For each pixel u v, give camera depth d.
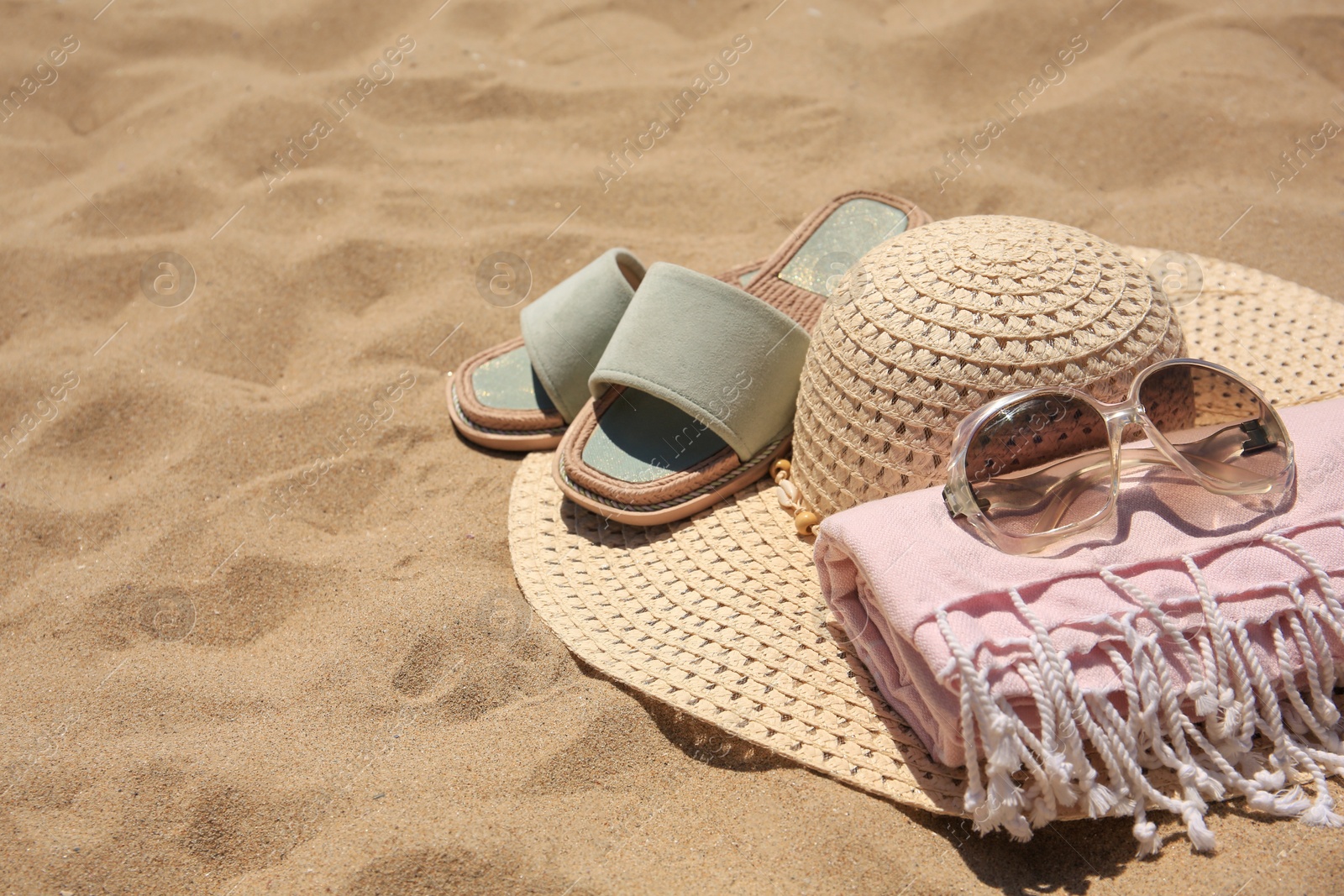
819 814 1.42
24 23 4.30
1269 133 3.25
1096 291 1.60
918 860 1.35
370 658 1.74
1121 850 1.34
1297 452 1.53
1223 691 1.33
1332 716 1.37
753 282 2.34
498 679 1.69
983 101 3.63
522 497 2.08
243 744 1.58
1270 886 1.23
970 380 1.54
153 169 3.38
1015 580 1.38
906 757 1.47
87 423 2.45
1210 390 1.51
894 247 1.76
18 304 2.89
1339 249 2.73
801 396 1.84
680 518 1.96
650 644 1.70
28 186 3.47
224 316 2.78
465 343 2.66
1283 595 1.37
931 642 1.30
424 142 3.59
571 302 2.16
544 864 1.34
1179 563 1.40
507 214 3.19
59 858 1.39
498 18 4.33
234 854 1.41
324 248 3.00
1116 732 1.30
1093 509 1.48
